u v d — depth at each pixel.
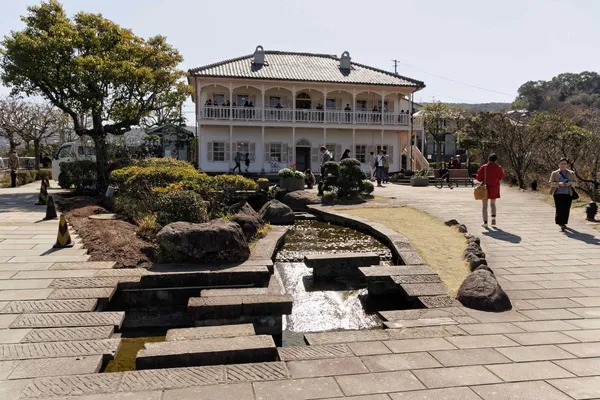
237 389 3.75
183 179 11.59
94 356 4.34
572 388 3.82
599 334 5.13
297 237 11.04
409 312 5.96
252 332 5.07
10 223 10.82
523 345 4.79
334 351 4.61
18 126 35.94
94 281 6.54
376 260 8.53
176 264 7.50
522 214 12.88
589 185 15.38
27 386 3.74
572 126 18.91
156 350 4.42
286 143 32.06
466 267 7.80
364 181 16.44
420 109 48.59
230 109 30.17
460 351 4.61
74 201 14.57
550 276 7.44
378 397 3.65
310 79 30.61
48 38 16.86
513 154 21.06
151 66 19.89
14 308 5.52
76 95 17.95
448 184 23.27
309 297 7.43
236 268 7.27
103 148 18.53
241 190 12.98
